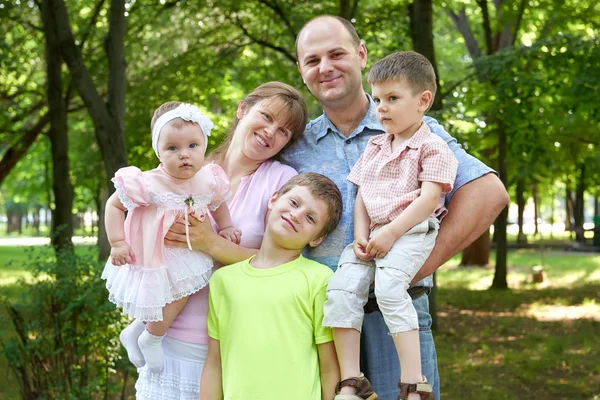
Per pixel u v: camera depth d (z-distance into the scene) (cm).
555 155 1532
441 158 286
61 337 578
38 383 580
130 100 1370
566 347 993
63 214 1247
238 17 1343
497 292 1580
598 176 2239
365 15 1277
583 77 1079
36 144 2152
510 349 993
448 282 1794
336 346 283
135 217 297
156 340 302
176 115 291
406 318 276
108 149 905
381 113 296
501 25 1485
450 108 1112
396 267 279
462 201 301
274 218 293
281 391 274
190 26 1430
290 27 1229
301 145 336
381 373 311
